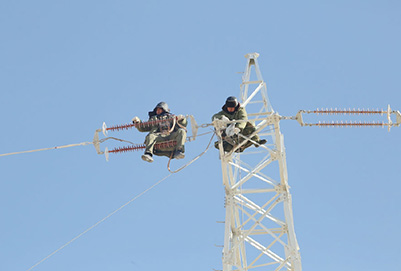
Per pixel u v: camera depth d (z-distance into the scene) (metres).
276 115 29.84
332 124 29.64
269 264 31.89
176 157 29.25
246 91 36.03
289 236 30.92
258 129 30.23
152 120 29.83
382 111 29.47
